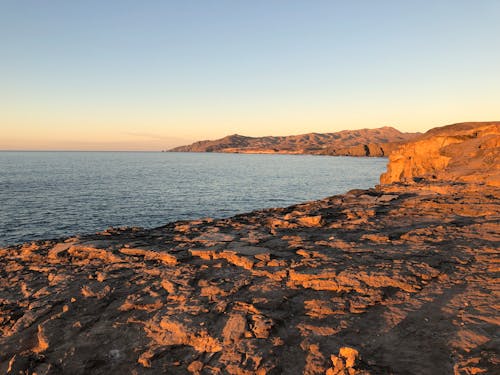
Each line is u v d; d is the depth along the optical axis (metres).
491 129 39.16
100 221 36.84
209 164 190.75
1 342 4.93
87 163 189.12
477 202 13.05
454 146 37.28
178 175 104.12
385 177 56.44
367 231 9.96
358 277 6.25
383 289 5.77
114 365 4.30
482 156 26.70
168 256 8.02
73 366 4.28
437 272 6.34
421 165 46.31
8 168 128.75
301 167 156.88
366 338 4.40
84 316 5.49
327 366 3.87
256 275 6.82
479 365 3.61
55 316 5.49
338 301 5.45
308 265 7.08
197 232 11.04
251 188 69.62
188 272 7.12
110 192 60.44
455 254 7.37
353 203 15.88
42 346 4.73
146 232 11.61
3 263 8.73
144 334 4.93
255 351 4.25
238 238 9.73
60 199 51.09
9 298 6.36
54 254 8.92
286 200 53.25
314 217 11.41
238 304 5.56
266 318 4.99
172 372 4.07
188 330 4.85
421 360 3.85
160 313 5.42
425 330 4.48
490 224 9.84
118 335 4.94
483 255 7.17
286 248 8.56
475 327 4.41
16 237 29.98
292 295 5.80
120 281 6.86
